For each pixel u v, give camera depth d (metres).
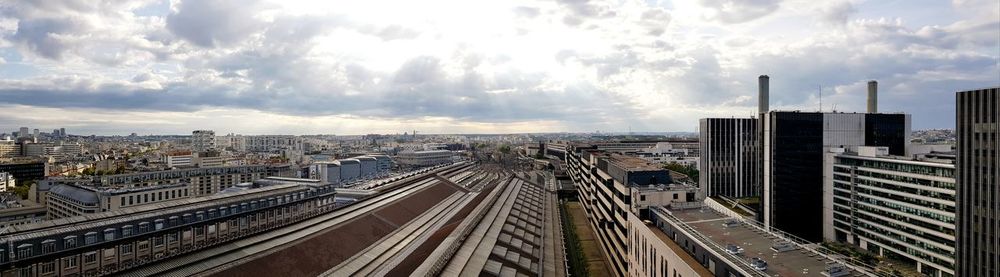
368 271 102.38
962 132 104.38
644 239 96.81
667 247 82.69
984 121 98.88
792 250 73.06
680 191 106.94
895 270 124.31
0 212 191.12
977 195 100.81
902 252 129.25
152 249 94.44
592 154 192.62
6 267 73.31
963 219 104.50
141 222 93.06
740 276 62.97
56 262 79.25
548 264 120.81
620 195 122.25
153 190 184.62
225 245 96.75
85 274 82.81
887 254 134.38
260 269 92.88
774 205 157.38
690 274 71.94
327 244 113.75
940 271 118.00
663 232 92.69
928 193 121.56
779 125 156.75
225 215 112.31
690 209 103.44
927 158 136.62
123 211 97.31
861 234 143.25
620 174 123.81
